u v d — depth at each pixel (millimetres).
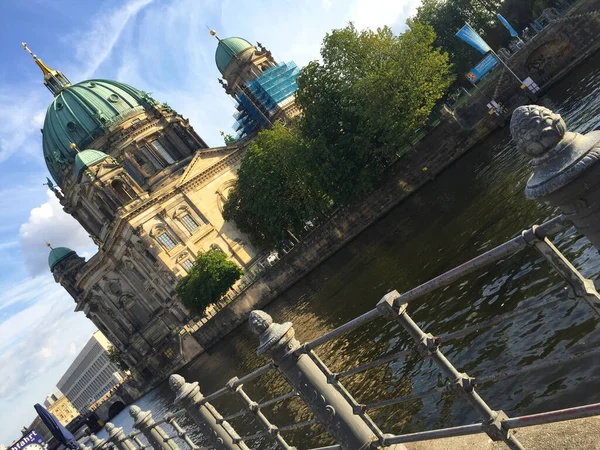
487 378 5516
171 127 125125
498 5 108625
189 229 109375
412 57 67438
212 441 11062
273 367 8203
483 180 50406
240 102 132500
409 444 8570
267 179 84688
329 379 7664
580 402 14945
